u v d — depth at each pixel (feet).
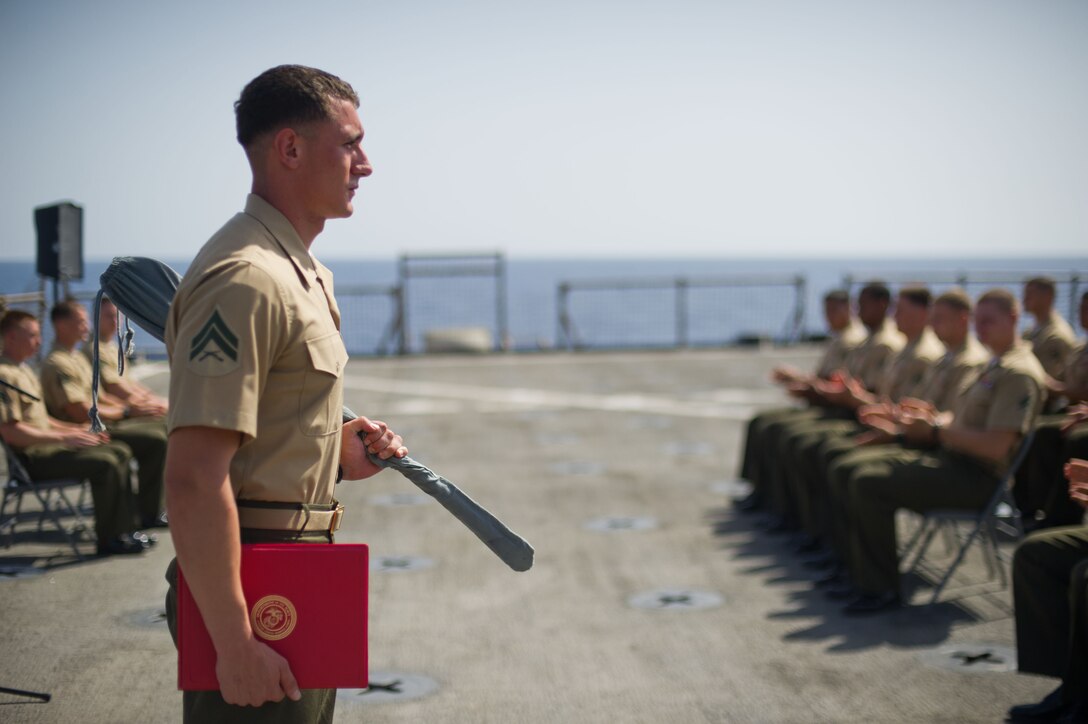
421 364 57.36
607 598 17.56
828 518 19.97
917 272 51.42
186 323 6.31
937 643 15.11
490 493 25.93
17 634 14.88
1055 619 12.55
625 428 36.14
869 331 23.70
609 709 12.79
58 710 12.25
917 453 17.28
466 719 12.50
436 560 19.85
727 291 67.72
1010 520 21.03
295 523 6.75
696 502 25.00
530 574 18.99
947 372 18.75
